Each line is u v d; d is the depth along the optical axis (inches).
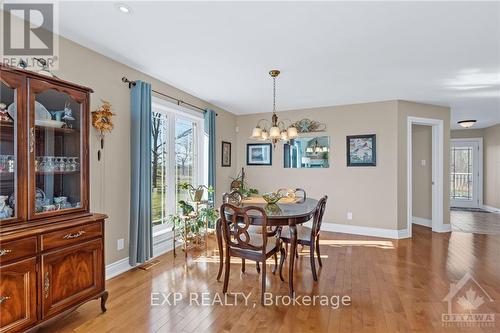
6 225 66.4
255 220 99.0
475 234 186.7
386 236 177.0
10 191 69.8
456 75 129.1
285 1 72.6
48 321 72.3
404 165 177.3
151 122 131.3
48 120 80.3
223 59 112.8
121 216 118.3
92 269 84.3
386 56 108.3
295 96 169.8
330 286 106.0
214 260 133.5
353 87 149.6
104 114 103.3
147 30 89.4
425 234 186.1
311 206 122.0
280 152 211.8
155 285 106.0
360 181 185.6
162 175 150.3
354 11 77.1
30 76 71.7
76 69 98.7
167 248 147.8
